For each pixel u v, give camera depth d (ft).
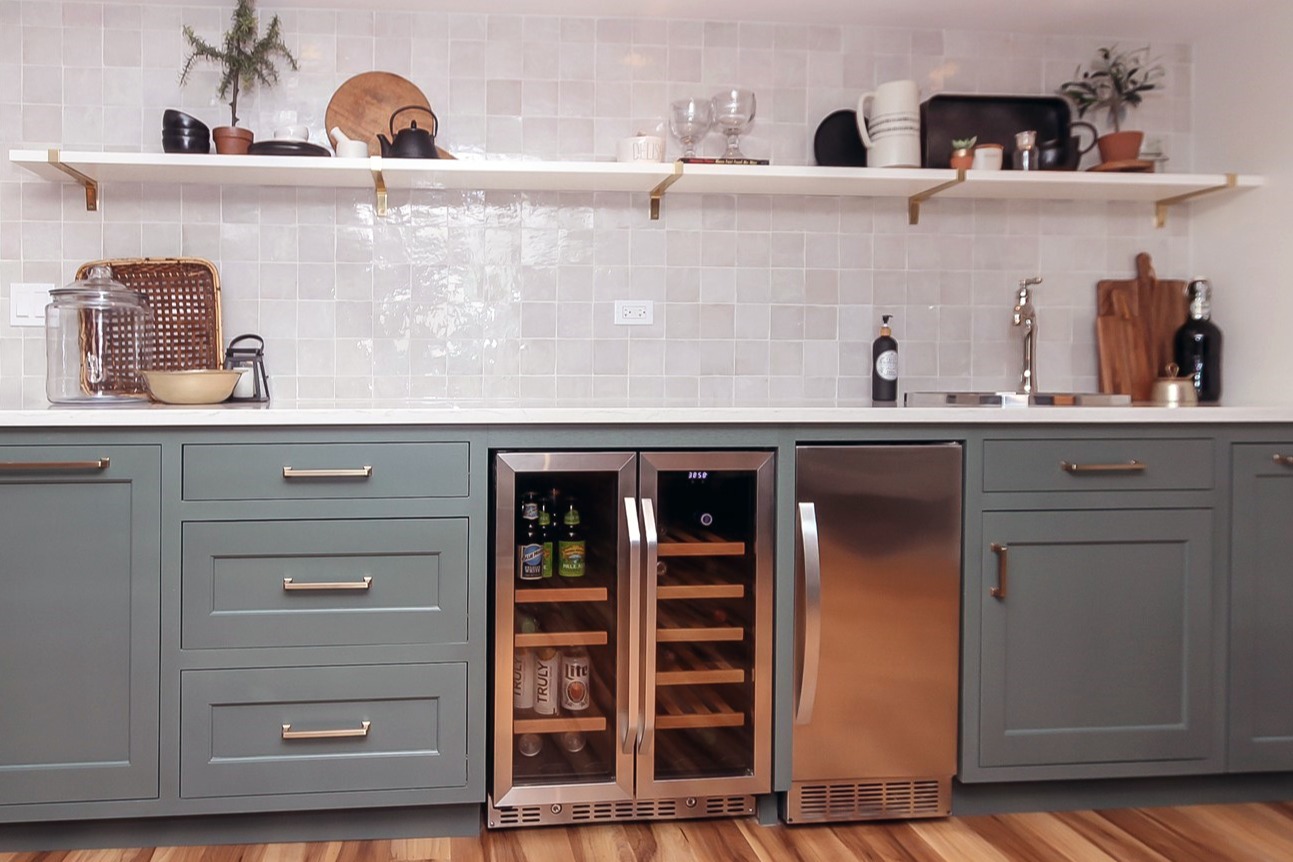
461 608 7.14
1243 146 9.57
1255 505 7.95
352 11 9.24
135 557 6.86
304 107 9.21
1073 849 7.23
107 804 6.90
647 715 7.23
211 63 9.09
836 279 9.90
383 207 9.29
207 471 6.89
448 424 7.03
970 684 7.62
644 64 9.59
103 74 8.98
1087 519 7.73
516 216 9.51
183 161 8.14
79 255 9.00
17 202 8.94
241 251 9.18
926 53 9.91
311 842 7.24
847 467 7.43
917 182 9.14
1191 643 7.88
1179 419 7.75
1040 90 10.05
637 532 7.11
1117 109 9.87
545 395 9.58
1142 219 10.27
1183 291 10.19
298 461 6.96
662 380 9.72
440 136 9.35
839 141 9.71
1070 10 9.43
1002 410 7.55
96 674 6.87
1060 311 10.19
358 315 9.34
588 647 7.61
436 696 7.15
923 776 7.64
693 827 7.55
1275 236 9.19
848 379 9.95
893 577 7.51
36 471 6.76
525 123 9.45
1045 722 7.74
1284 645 8.01
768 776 7.48
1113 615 7.79
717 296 9.76
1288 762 8.01
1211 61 10.02
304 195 9.25
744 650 7.59
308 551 6.98
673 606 7.53
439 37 9.33
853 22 9.75
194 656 6.92
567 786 7.30
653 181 9.09
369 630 7.07
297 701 7.03
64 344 8.64
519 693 7.48
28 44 8.91
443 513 7.09
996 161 9.12
